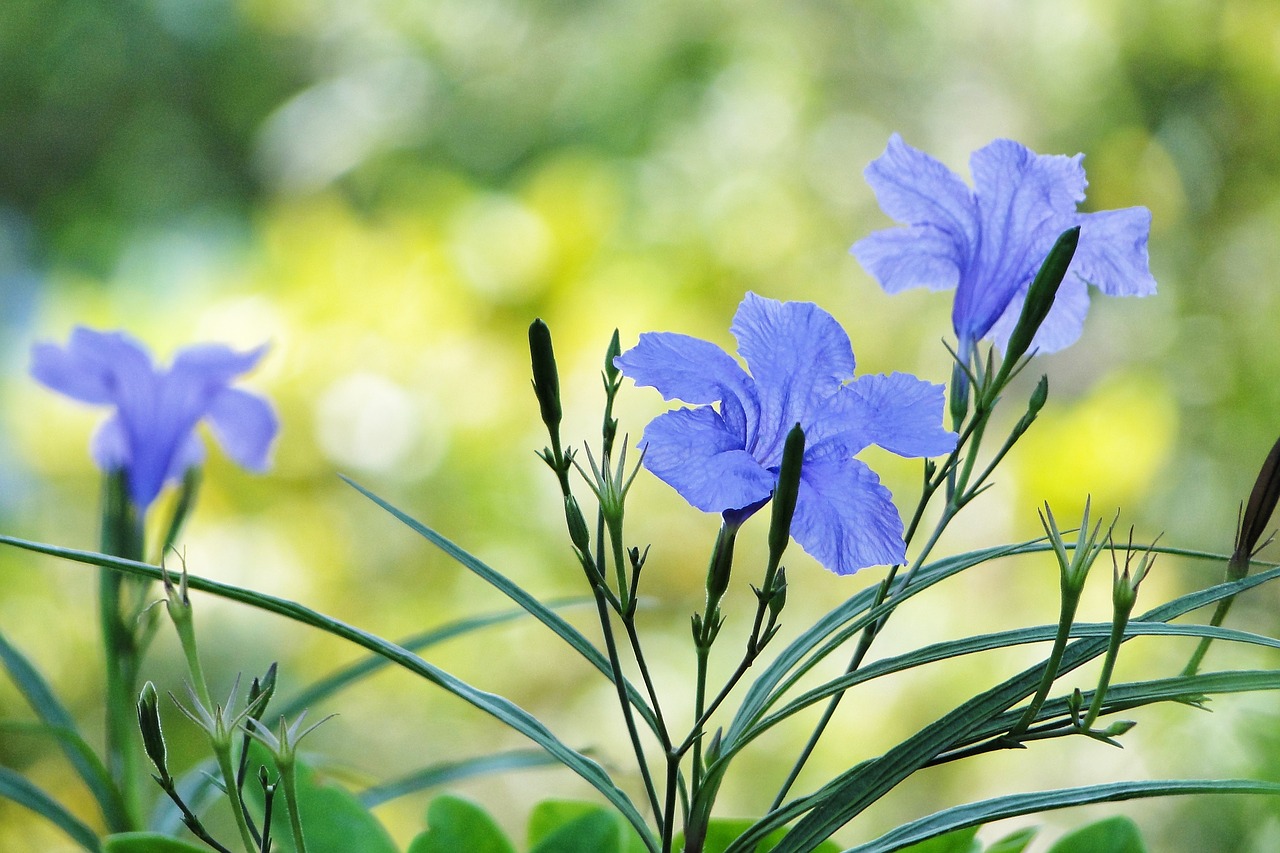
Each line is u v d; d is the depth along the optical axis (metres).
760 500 0.61
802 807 0.62
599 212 1.52
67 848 1.08
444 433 1.44
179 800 0.62
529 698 1.46
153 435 0.73
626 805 0.63
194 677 0.62
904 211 0.66
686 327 1.56
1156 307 1.69
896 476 1.54
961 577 1.48
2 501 1.46
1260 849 0.97
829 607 1.47
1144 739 1.12
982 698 0.62
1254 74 1.72
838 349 0.62
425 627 1.42
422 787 0.73
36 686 0.72
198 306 1.54
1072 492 1.42
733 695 1.41
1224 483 1.55
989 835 1.38
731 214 1.74
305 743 1.42
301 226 1.58
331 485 1.44
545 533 1.43
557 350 1.46
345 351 1.45
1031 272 0.65
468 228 1.50
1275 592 1.33
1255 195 1.72
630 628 0.62
